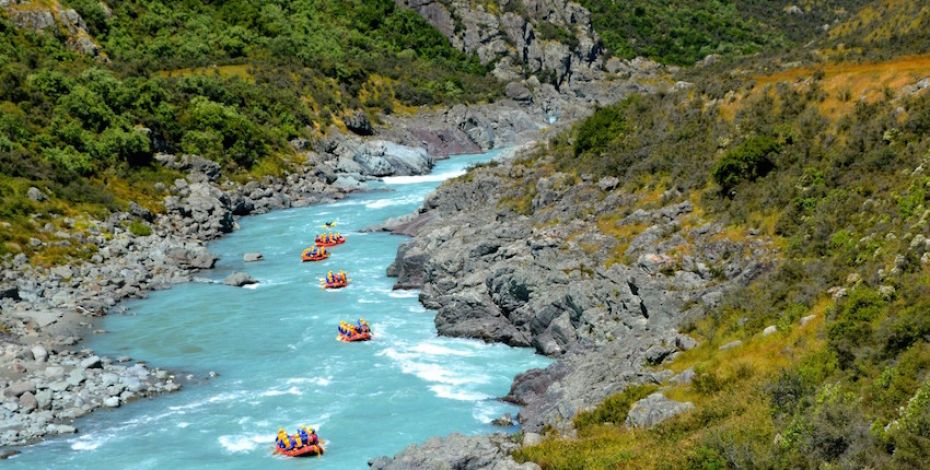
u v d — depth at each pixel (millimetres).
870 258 44531
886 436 28922
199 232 100688
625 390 42875
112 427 48719
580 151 84000
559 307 59500
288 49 180875
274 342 62906
